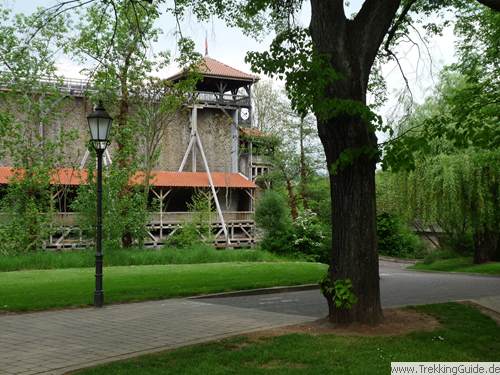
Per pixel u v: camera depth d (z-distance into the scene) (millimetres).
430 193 30562
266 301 14648
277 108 47156
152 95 32500
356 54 9609
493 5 8828
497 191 29422
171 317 11570
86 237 31422
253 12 10281
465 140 10164
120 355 8062
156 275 19672
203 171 50500
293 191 49219
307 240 34281
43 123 32656
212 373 6715
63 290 15375
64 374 6918
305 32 9266
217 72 48812
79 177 30766
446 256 37125
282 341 8516
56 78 31453
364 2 9914
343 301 9562
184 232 34781
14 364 7535
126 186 30547
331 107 8641
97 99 30797
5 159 41344
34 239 29125
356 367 6973
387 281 21797
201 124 50750
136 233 30766
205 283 17406
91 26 25656
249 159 52031
